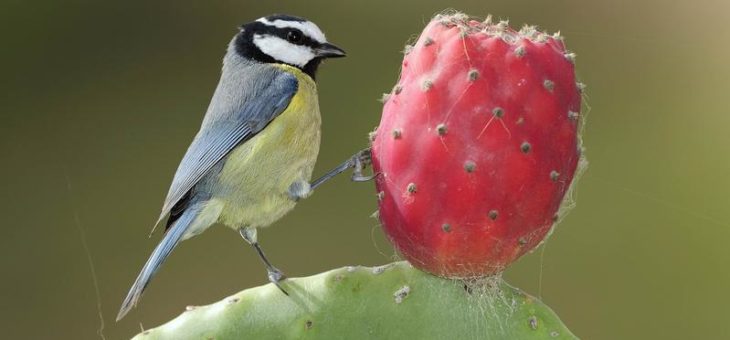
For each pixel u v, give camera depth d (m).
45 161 14.27
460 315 5.49
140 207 13.93
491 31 5.23
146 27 15.06
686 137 12.82
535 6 13.91
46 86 14.68
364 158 7.22
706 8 13.45
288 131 7.55
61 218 13.82
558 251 11.73
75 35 14.89
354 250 13.02
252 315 5.53
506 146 4.91
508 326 5.46
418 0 14.84
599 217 12.03
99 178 14.21
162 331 5.49
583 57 13.56
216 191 7.58
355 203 13.33
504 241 5.14
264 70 7.86
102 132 14.55
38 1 14.80
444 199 5.04
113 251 13.49
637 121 13.06
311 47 8.05
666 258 11.64
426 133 5.00
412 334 5.50
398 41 14.71
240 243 13.08
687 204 12.09
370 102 14.32
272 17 8.22
